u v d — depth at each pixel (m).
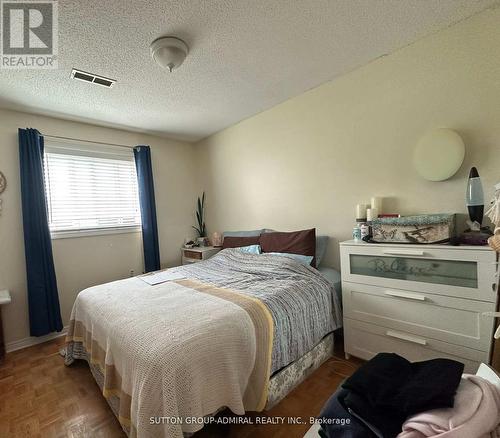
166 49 1.65
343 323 1.94
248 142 3.18
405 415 0.66
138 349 1.15
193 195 3.97
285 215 2.85
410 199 1.96
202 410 1.09
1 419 1.51
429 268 1.56
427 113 1.85
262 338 1.42
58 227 2.80
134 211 3.39
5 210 2.46
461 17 1.64
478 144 1.66
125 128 3.22
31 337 2.54
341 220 2.38
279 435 1.32
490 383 0.70
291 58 1.97
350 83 2.23
